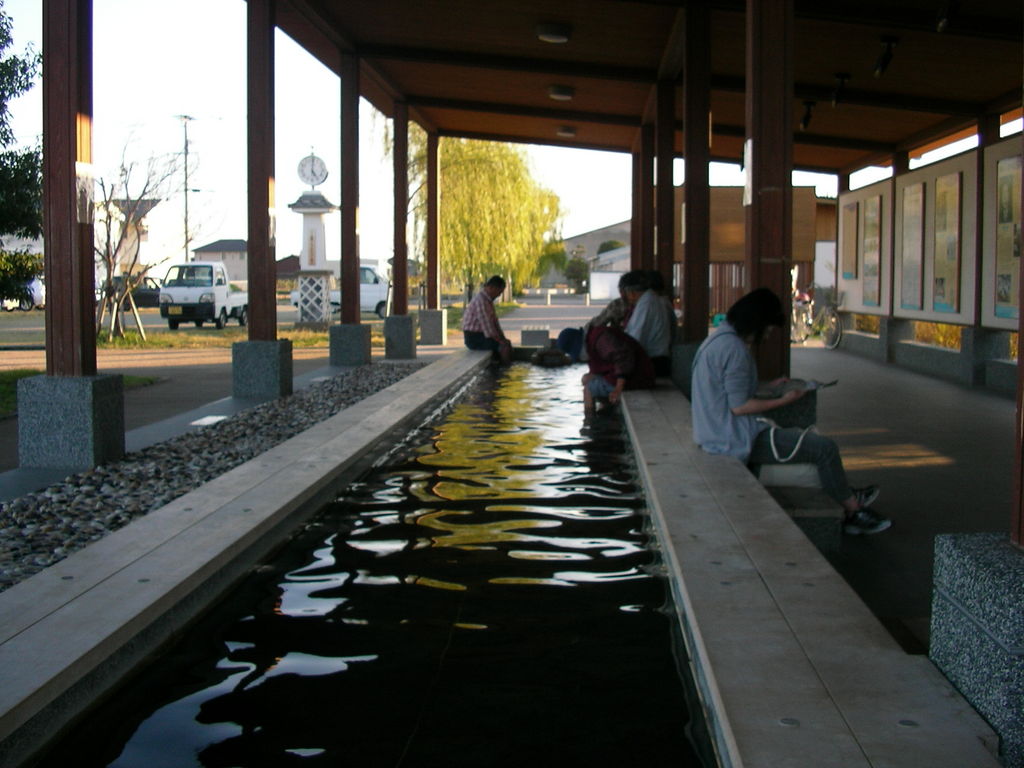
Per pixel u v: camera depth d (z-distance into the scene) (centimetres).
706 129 973
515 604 404
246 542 454
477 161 2653
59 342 666
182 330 2586
